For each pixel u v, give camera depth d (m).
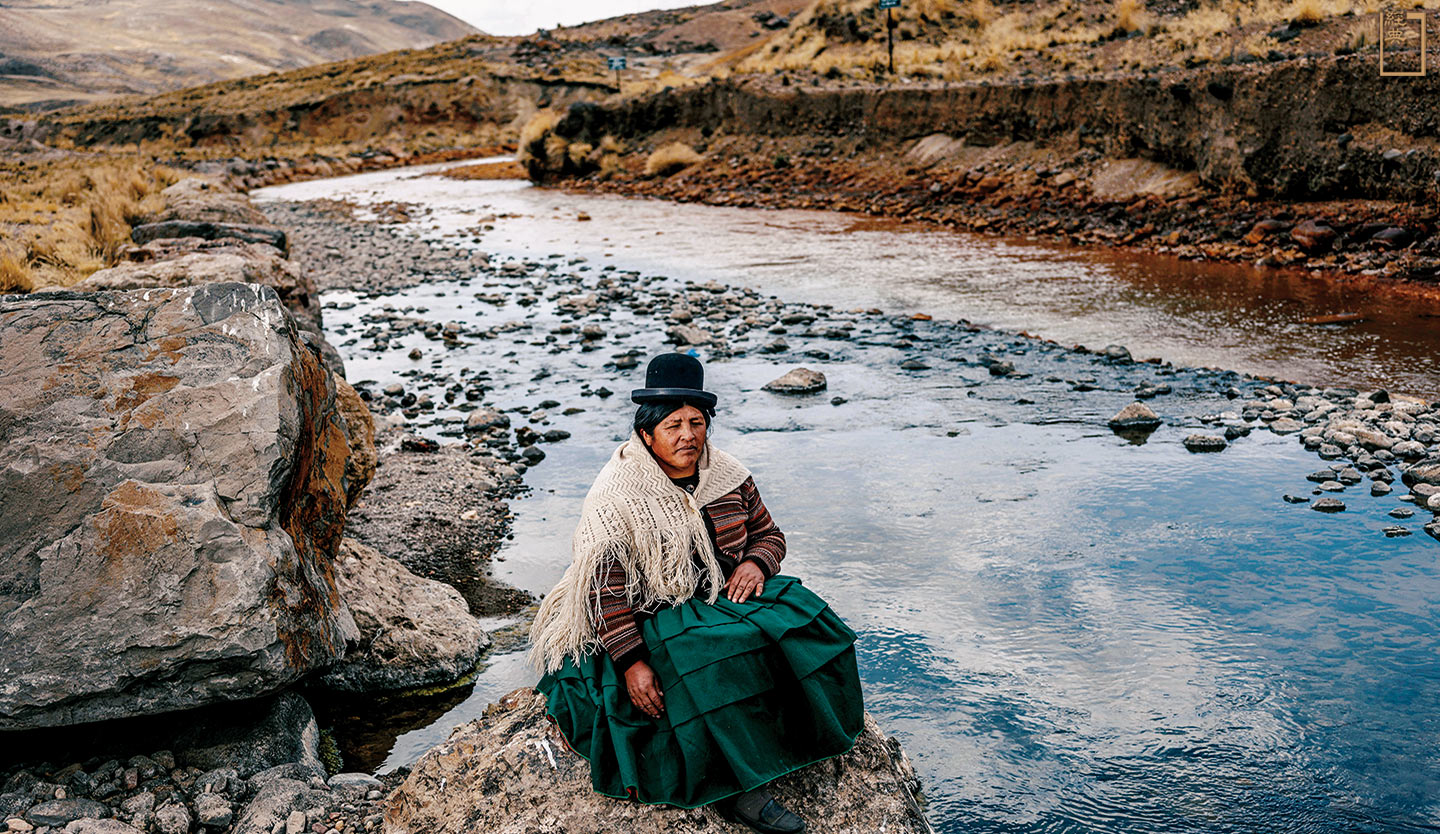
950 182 23.00
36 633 3.57
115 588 3.66
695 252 19.08
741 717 3.03
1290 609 5.56
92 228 16.41
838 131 28.72
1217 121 17.70
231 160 48.19
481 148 55.22
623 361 11.37
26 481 3.81
